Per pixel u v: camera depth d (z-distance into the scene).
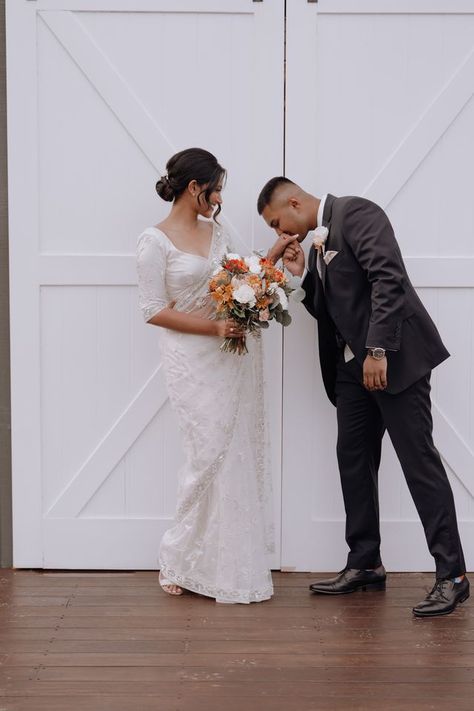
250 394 3.17
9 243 3.43
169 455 3.49
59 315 3.45
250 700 2.40
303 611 3.06
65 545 3.52
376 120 3.38
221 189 3.15
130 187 3.41
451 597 3.01
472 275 3.41
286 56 3.36
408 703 2.39
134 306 3.45
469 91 3.36
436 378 3.45
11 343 3.46
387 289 2.88
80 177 3.41
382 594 3.24
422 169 3.39
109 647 2.74
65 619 2.97
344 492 3.26
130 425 3.48
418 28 3.35
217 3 3.35
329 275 3.05
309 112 3.38
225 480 3.10
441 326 3.44
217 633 2.85
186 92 3.38
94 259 3.42
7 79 3.37
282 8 3.35
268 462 3.26
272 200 3.17
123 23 3.37
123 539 3.51
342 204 3.05
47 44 3.37
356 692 2.45
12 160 3.40
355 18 3.35
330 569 3.51
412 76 3.37
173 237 3.12
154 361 3.47
